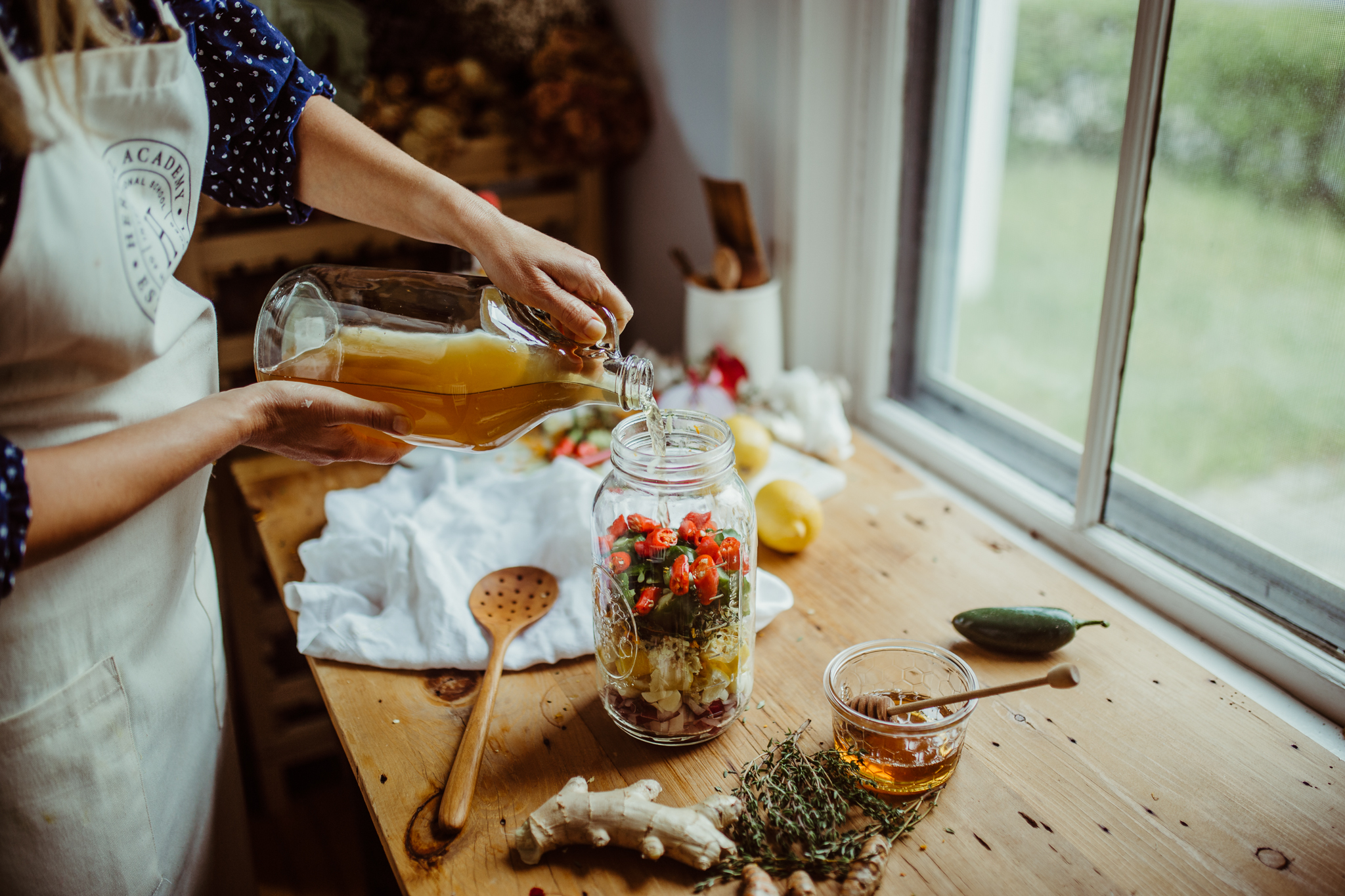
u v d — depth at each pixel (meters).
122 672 0.81
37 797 0.77
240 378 1.50
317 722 1.68
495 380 0.82
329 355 0.83
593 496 1.08
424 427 0.85
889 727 0.76
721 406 1.31
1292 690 0.94
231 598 1.55
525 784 0.82
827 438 1.33
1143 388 1.17
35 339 0.67
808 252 1.42
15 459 0.59
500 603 1.00
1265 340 1.02
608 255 1.87
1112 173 2.76
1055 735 0.86
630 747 0.85
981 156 1.72
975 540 1.16
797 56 1.30
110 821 0.82
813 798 0.77
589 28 1.61
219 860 1.01
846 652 0.86
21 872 0.78
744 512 0.83
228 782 1.03
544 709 0.90
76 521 0.63
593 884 0.72
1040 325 2.98
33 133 0.63
